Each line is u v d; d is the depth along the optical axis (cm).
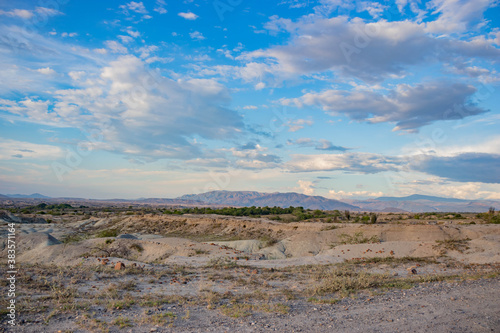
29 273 1305
